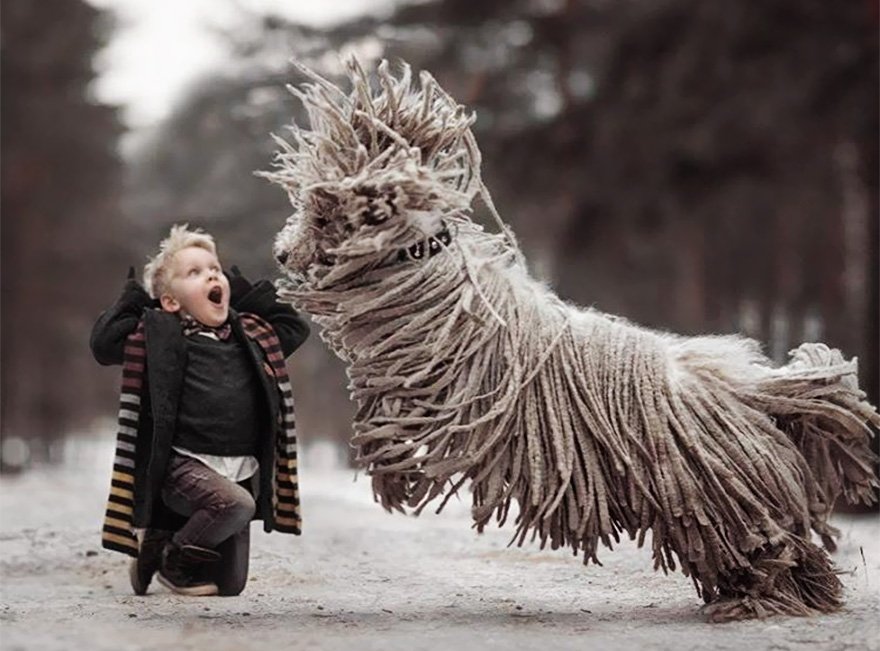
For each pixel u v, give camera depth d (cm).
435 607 838
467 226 791
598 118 3294
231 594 898
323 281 752
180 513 837
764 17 3112
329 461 5591
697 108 3186
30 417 6225
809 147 3241
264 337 862
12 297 5538
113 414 7138
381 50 3812
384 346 748
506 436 747
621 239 3428
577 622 762
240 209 3741
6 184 5453
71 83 5672
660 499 743
